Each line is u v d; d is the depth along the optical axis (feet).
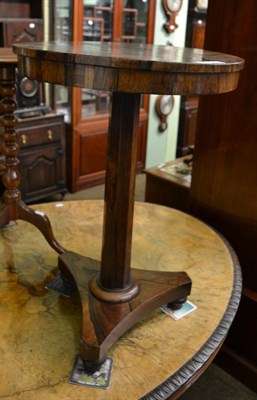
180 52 2.76
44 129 8.95
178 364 2.76
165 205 5.88
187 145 13.14
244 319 4.65
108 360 2.75
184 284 3.23
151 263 3.94
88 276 3.23
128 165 2.69
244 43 3.99
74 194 10.39
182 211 5.41
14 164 3.64
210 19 4.18
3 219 3.71
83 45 2.81
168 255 4.10
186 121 12.76
